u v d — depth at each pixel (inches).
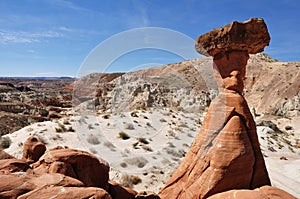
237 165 293.7
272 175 711.7
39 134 816.3
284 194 257.8
